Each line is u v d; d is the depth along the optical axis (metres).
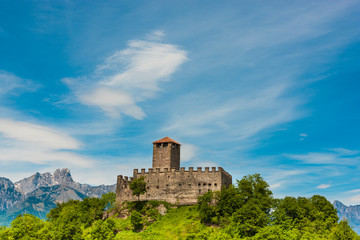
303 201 159.75
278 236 129.75
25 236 141.00
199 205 165.62
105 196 191.88
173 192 178.00
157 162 192.62
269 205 154.12
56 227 153.25
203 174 177.12
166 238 144.12
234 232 138.12
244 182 168.25
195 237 135.75
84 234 157.38
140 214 164.12
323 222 144.62
